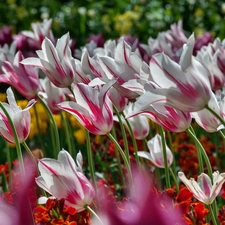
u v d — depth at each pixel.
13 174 1.98
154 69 1.42
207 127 1.59
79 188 1.52
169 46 2.27
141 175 0.87
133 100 2.12
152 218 0.83
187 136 2.35
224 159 2.27
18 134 1.64
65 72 1.71
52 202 1.55
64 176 1.52
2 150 2.67
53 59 1.70
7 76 1.88
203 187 1.54
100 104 1.58
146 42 4.93
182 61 1.42
